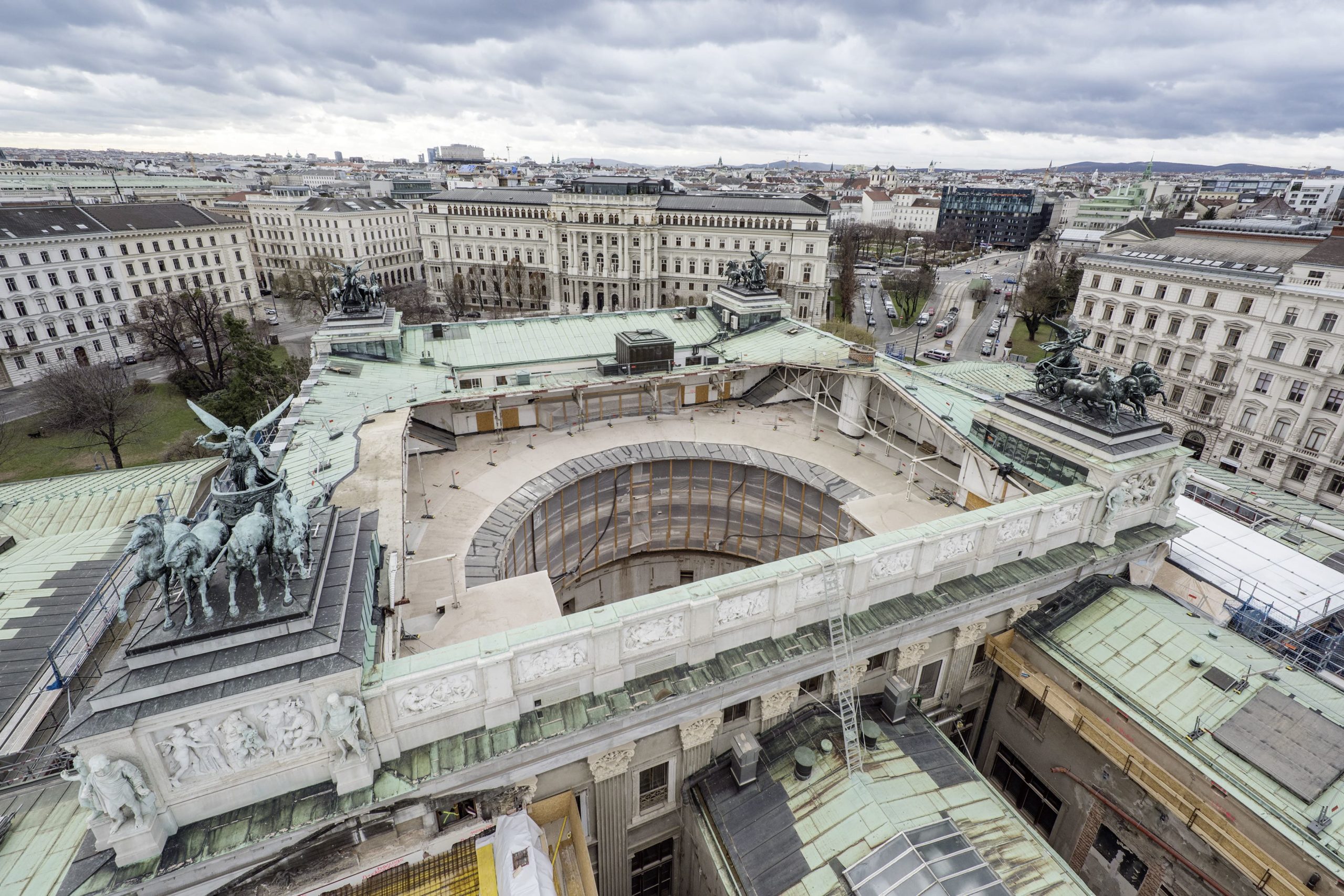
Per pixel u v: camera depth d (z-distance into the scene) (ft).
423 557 105.70
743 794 80.64
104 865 53.16
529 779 69.72
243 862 56.90
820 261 462.19
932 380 146.92
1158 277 300.40
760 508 146.30
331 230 586.86
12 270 371.35
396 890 62.64
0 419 326.24
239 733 54.08
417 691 61.16
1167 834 82.48
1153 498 108.47
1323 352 248.32
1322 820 69.56
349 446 112.27
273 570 57.98
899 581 87.61
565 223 498.69
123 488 154.20
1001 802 80.33
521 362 163.22
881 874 68.69
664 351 160.56
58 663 91.81
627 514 147.02
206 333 376.48
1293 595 114.42
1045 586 98.73
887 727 90.84
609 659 70.03
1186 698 85.46
